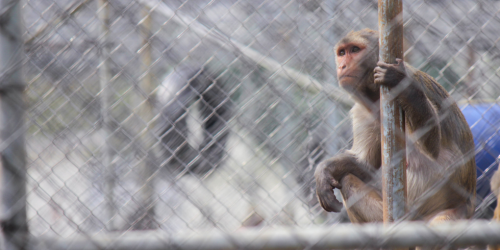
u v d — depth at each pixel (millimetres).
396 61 6301
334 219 8922
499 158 8219
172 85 8234
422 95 7465
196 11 7129
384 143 6148
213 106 8391
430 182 8891
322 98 7805
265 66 7266
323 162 9133
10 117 4973
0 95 4953
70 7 6410
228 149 8336
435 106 8852
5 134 4961
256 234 5098
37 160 6848
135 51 7172
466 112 10227
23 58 5062
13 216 4953
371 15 6992
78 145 7031
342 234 5098
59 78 6562
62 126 7039
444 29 6930
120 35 6805
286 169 8633
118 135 7340
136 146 7418
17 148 4992
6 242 4902
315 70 7148
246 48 7230
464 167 8875
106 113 7125
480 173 9898
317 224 8797
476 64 6828
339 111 9312
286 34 7051
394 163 6062
